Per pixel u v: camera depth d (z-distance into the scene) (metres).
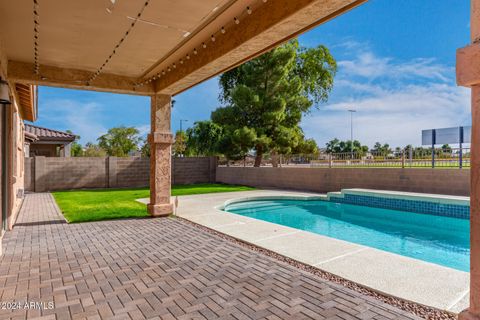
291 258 4.05
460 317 1.70
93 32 4.12
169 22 3.84
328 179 12.70
